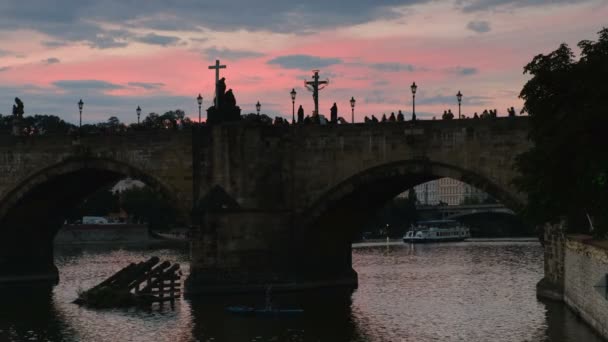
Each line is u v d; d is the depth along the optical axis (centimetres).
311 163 11525
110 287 11000
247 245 11362
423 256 19538
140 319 9581
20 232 13912
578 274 8700
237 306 10256
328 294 11331
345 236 12556
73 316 9950
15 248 13888
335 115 12175
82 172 13100
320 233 11906
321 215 11500
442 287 12219
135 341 8425
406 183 12238
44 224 14262
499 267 15850
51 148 13012
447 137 10850
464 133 10756
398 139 11112
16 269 13875
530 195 7962
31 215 13912
